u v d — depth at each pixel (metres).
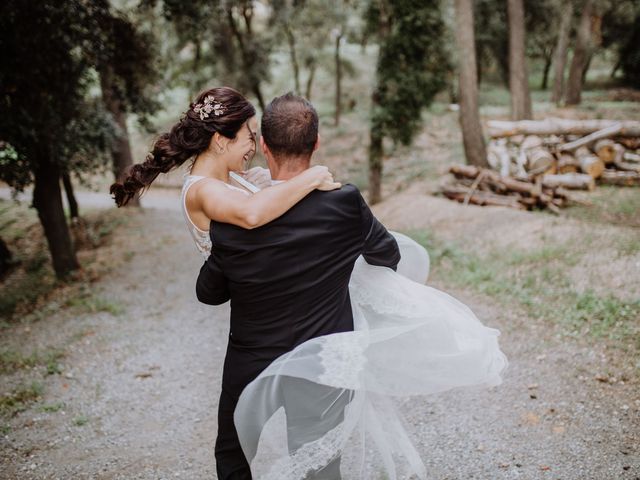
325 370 1.75
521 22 16.97
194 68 20.23
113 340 5.81
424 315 2.01
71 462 3.38
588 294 5.14
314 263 1.72
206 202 1.73
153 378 4.72
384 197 13.58
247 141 1.90
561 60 23.83
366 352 1.92
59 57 7.58
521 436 3.15
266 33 21.78
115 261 10.05
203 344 5.52
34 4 6.70
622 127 10.52
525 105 17.44
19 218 17.06
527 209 9.32
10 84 7.10
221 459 1.96
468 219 8.74
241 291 1.74
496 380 2.09
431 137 19.25
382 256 1.88
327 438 1.81
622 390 3.52
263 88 30.55
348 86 29.75
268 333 1.77
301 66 29.58
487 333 2.13
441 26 11.24
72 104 8.22
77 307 7.34
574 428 3.17
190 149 1.84
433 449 3.11
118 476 3.17
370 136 12.66
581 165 10.30
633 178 9.97
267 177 2.01
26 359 5.39
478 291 5.89
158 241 11.46
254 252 1.68
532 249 6.81
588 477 2.72
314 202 1.70
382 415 2.03
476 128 11.71
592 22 25.91
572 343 4.32
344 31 23.48
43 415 4.10
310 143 1.77
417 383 1.97
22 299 8.99
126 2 11.83
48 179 8.91
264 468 1.92
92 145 9.19
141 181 1.90
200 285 1.84
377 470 2.33
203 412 4.01
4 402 4.36
